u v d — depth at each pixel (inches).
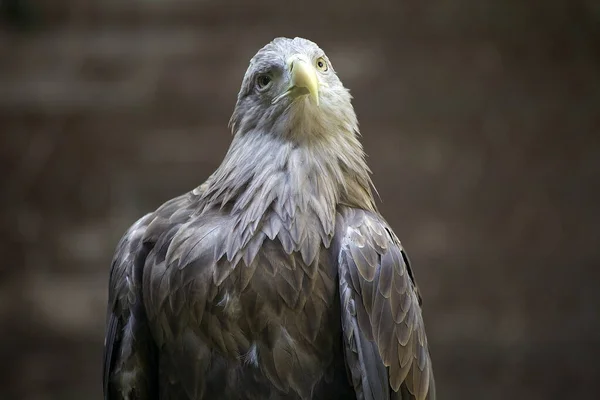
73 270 514.6
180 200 224.5
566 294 487.8
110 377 213.3
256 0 538.0
